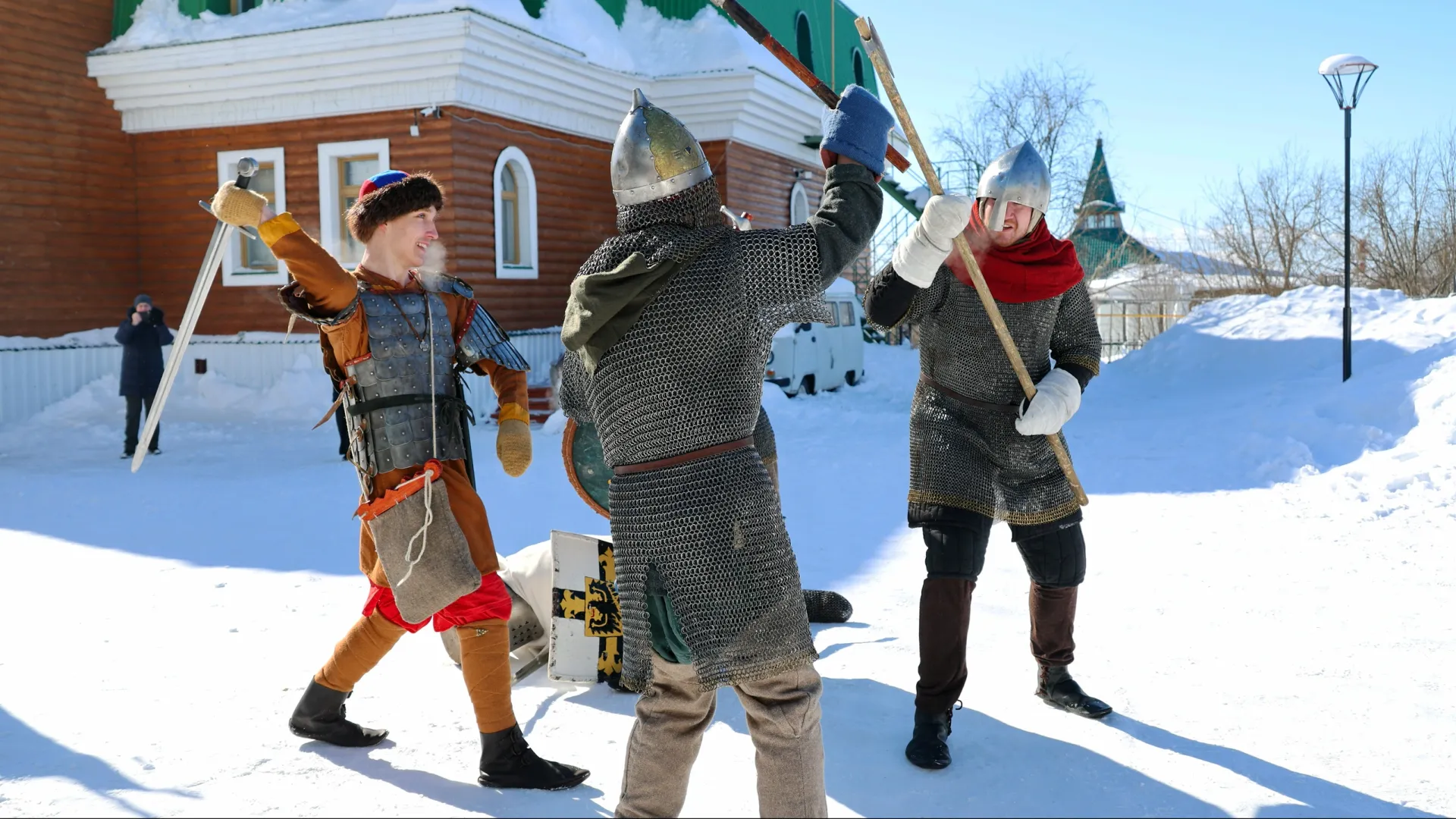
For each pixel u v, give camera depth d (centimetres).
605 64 1606
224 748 308
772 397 1312
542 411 1338
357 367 288
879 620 445
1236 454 797
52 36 1450
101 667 387
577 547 373
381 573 299
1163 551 556
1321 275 2473
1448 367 830
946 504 310
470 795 277
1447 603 442
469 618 286
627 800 238
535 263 1556
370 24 1338
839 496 764
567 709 347
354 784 283
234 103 1471
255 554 593
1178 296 2684
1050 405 302
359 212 293
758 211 1848
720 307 221
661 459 226
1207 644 399
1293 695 343
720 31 1734
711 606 221
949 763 294
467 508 292
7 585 520
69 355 1388
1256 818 259
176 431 1249
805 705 227
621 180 232
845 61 2248
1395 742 304
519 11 1438
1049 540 328
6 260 1399
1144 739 311
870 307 319
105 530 667
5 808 264
